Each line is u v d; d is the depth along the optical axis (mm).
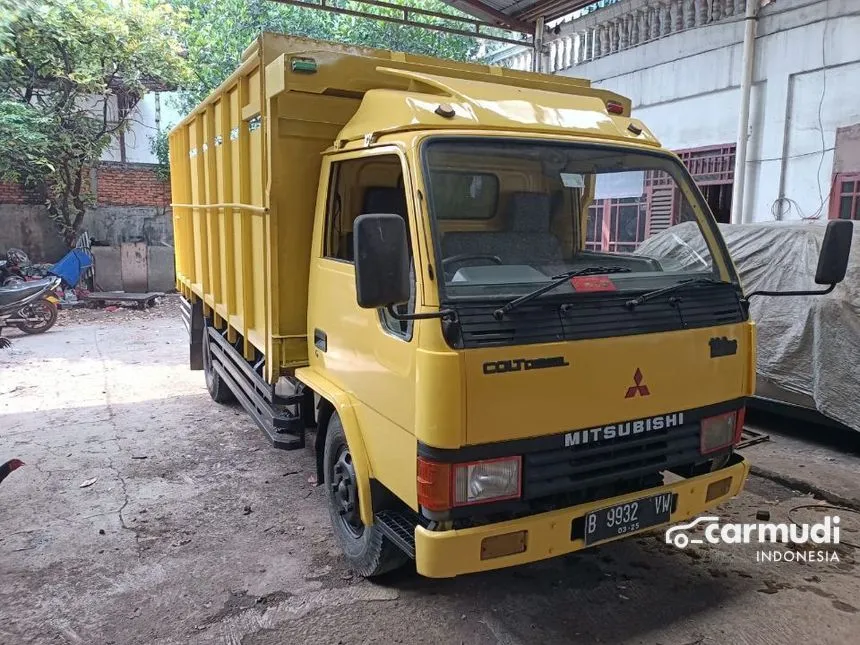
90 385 7648
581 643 3041
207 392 7367
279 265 3924
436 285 2629
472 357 2535
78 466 5188
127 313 13102
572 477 2820
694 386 3068
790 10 7723
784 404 5582
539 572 3650
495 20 11594
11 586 3518
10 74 12969
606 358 2789
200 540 4023
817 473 4844
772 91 7984
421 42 15992
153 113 16234
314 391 3715
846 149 7273
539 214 3305
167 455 5441
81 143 13852
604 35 10422
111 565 3727
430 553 2592
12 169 13227
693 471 3395
